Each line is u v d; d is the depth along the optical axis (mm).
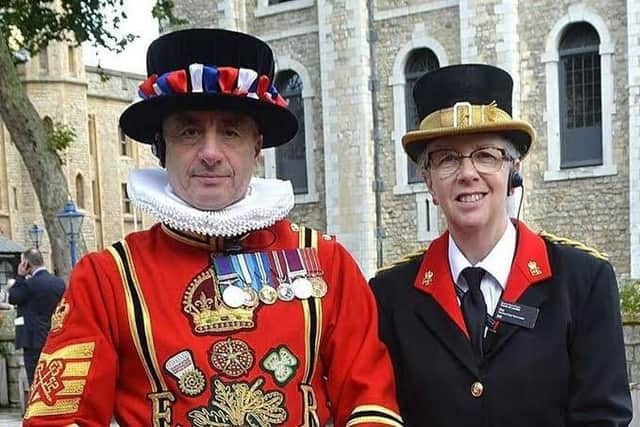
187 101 1901
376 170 14086
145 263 1957
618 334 2029
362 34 13906
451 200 2096
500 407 2000
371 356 2010
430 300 2152
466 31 13031
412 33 13719
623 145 12070
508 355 2016
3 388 7504
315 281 1996
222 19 15078
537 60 12734
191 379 1832
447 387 2049
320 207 14594
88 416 1827
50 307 6727
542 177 12742
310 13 14617
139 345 1865
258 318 1901
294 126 2121
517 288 2076
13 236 25734
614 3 12039
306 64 14703
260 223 1953
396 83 13883
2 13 10484
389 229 14008
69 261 8992
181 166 1950
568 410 2018
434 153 2119
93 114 29172
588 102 12539
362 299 2070
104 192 29484
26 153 9188
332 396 1986
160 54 2002
